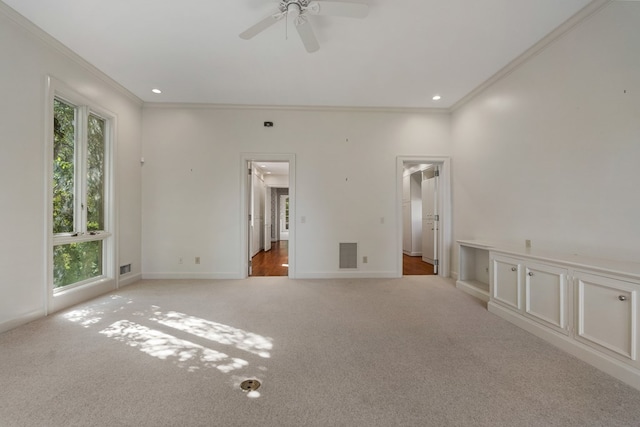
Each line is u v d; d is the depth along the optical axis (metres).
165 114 4.41
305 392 1.62
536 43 2.87
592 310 1.93
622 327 1.74
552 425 1.37
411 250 7.04
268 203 8.73
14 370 1.82
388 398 1.57
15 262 2.50
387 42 2.86
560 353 2.09
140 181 4.36
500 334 2.42
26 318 2.59
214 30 2.68
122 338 2.31
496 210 3.56
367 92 4.02
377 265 4.58
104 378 1.74
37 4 2.34
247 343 2.24
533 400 1.55
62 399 1.54
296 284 4.15
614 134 2.19
